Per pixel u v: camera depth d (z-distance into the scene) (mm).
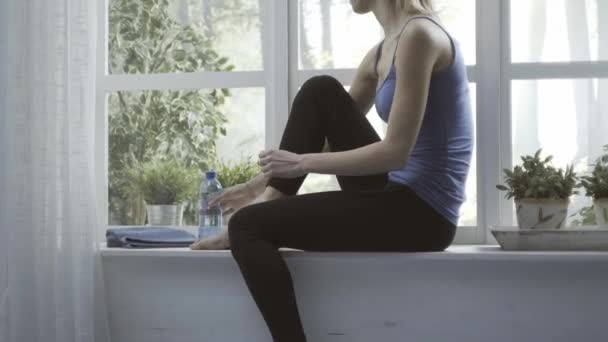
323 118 1994
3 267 2096
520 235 2043
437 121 1928
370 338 2010
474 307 1979
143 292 2135
